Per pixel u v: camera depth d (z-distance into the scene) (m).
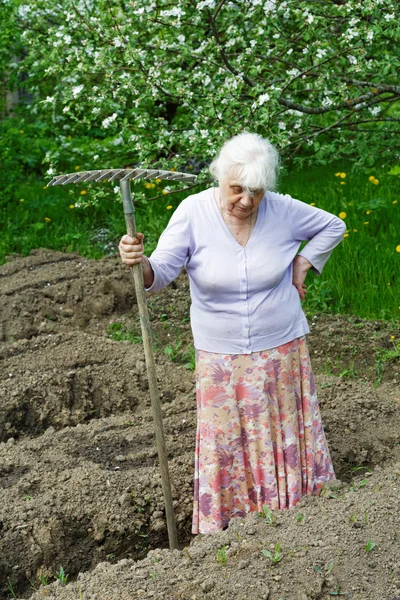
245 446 3.41
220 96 5.33
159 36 5.77
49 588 3.20
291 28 6.36
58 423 4.82
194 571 3.06
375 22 5.38
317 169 9.05
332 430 4.25
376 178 7.89
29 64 9.31
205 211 3.22
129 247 3.07
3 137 10.07
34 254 7.59
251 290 3.23
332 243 3.44
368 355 5.19
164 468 3.36
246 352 3.28
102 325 6.12
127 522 3.71
